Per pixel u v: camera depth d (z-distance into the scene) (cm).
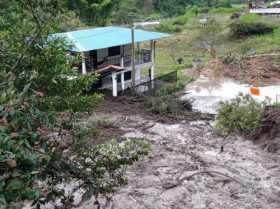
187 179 1012
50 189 452
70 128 539
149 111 1650
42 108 487
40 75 533
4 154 316
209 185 984
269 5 6631
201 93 2302
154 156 1151
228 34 4447
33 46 521
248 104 1400
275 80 2680
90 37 2192
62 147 466
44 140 415
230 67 3023
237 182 998
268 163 1111
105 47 2056
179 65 3341
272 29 4469
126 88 2181
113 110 1661
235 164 1111
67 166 471
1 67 492
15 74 479
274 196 929
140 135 1332
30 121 377
